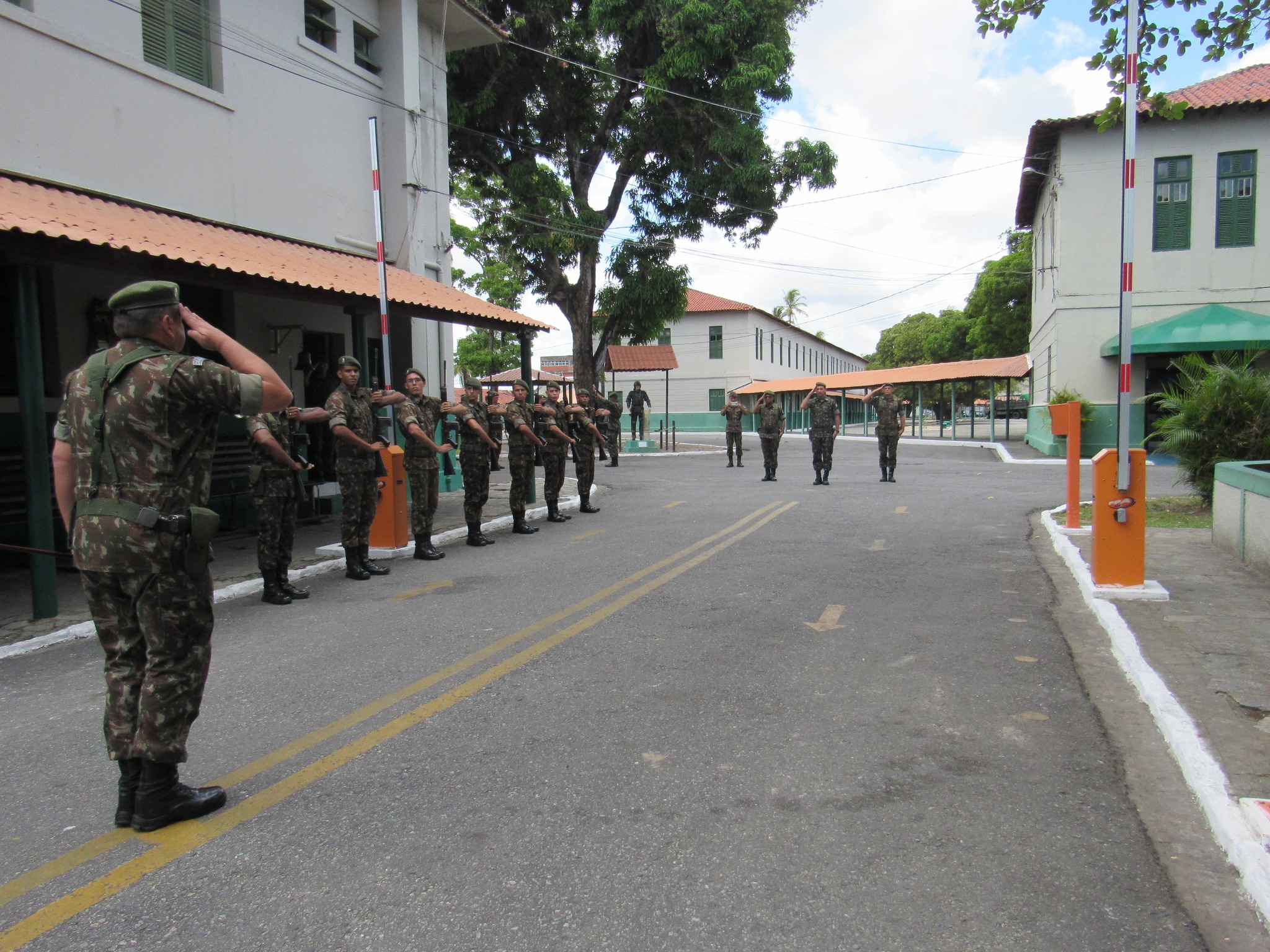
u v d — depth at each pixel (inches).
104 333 379.9
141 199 376.5
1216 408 437.7
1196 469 444.1
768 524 423.2
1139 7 273.4
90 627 246.4
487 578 304.2
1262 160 784.3
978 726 159.5
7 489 340.2
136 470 121.8
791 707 170.4
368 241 530.3
